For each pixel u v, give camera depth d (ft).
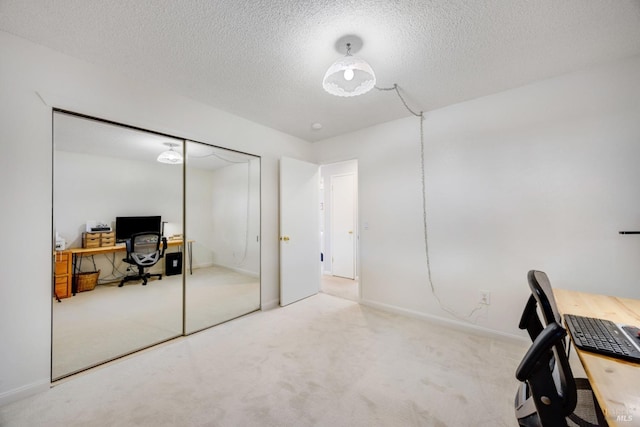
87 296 9.22
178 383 5.69
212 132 8.68
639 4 4.42
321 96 7.96
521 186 7.38
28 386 5.29
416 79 6.99
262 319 9.26
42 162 5.50
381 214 10.25
